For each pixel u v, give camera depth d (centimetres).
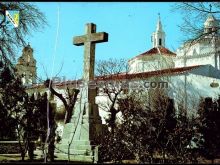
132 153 1305
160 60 4881
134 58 5309
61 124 3825
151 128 1302
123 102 1556
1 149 2453
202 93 3497
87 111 1984
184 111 1828
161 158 1227
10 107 1759
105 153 1550
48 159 1505
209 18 1991
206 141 1547
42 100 1844
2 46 2547
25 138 1756
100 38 2036
